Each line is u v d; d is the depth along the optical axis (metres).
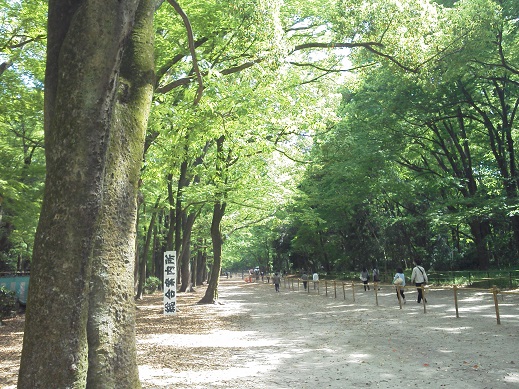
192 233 38.59
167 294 16.50
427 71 12.40
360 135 24.61
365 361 8.11
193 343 11.05
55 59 4.21
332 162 24.36
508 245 31.06
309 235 41.66
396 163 29.34
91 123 3.57
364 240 35.47
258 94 12.27
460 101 23.09
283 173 22.20
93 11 3.64
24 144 20.08
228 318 16.67
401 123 25.80
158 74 12.56
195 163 23.02
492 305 15.63
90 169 3.55
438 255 31.98
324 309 18.05
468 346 8.87
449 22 13.62
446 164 30.69
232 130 12.50
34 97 15.71
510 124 24.28
